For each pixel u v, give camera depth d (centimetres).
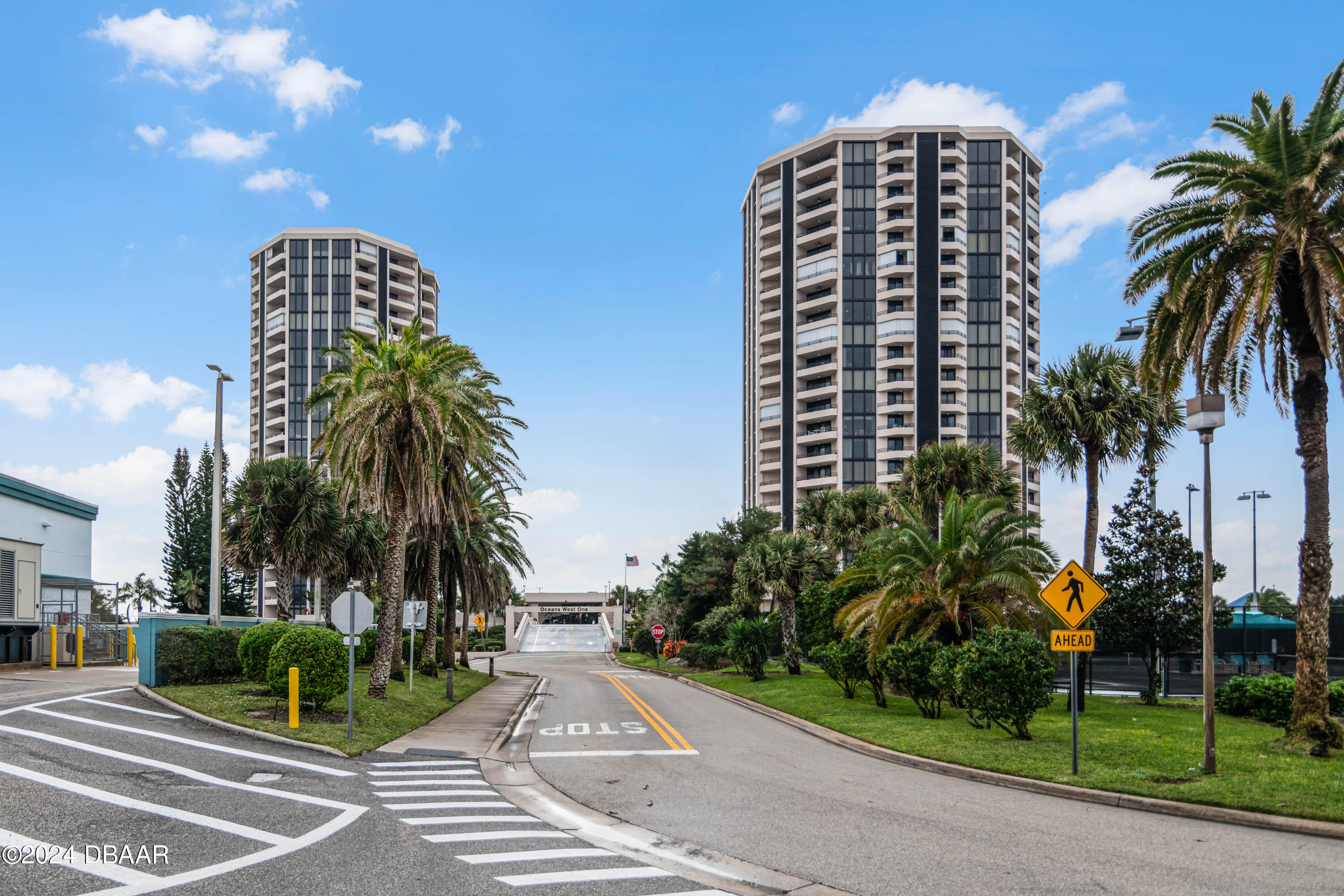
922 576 2328
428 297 12200
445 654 3772
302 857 838
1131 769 1311
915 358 8425
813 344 8775
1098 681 3572
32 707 1728
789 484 8769
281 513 3516
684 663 5016
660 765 1518
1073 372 2759
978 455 3394
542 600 12650
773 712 2480
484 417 2538
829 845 933
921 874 820
